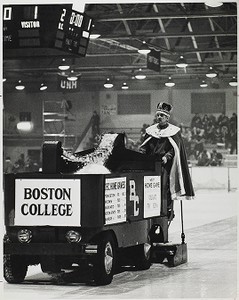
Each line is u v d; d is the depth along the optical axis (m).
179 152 9.49
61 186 7.37
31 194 7.47
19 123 40.84
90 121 40.78
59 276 8.34
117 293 7.08
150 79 40.78
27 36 13.20
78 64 36.81
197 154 38.09
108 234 7.55
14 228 7.52
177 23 30.02
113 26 29.28
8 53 15.88
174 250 9.11
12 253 7.40
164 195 9.23
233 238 12.52
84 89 41.38
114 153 8.54
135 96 41.03
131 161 8.93
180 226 14.79
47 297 6.86
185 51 28.14
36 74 37.78
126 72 40.19
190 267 9.06
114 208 7.59
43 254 7.32
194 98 40.16
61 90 33.78
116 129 41.34
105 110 41.41
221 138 38.88
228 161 34.56
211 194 27.48
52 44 13.16
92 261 7.45
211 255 10.28
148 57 25.78
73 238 7.32
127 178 7.97
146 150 9.69
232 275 8.37
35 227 7.45
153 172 8.81
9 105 41.34
